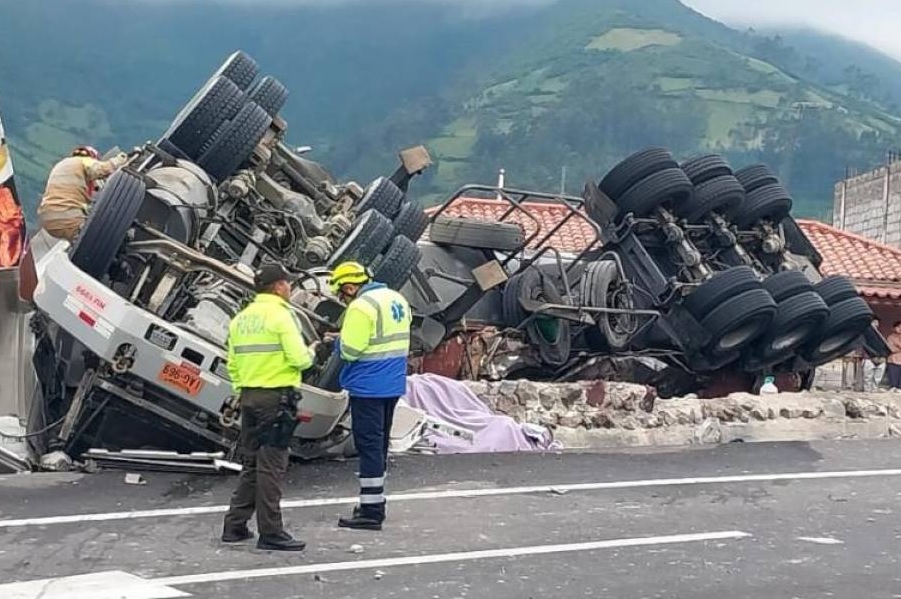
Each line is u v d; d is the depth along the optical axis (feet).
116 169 43.47
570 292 63.52
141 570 27.32
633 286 65.10
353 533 31.65
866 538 33.40
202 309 38.86
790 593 27.22
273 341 29.22
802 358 69.87
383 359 31.96
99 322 37.17
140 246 38.96
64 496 35.12
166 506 34.19
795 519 35.70
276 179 52.06
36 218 48.21
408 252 47.62
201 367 37.52
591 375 64.54
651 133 536.01
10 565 27.66
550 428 50.34
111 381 38.04
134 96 642.22
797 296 66.54
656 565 29.40
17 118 467.11
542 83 643.04
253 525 32.17
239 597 25.30
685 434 52.03
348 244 45.88
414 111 577.43
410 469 41.70
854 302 69.31
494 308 62.44
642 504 37.24
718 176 69.21
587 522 34.14
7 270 43.93
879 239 146.61
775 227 72.84
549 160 491.31
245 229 46.68
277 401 29.19
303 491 37.27
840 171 498.69
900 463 46.75
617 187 67.21
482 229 61.93
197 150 46.47
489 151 502.38
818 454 48.42
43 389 41.91
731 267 69.36
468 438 47.06
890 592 27.58
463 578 27.43
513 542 31.30
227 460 38.47
